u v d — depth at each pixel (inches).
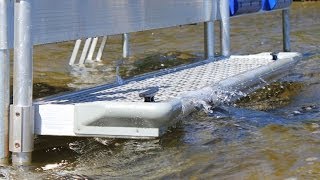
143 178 226.7
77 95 278.1
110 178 227.9
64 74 478.6
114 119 235.1
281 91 379.6
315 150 248.1
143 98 255.1
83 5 284.8
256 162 235.8
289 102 354.3
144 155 253.4
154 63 542.0
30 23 235.8
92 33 293.4
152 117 231.8
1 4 232.5
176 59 567.5
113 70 501.0
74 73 484.4
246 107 330.0
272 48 631.2
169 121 242.7
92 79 458.6
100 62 543.5
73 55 533.3
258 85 356.5
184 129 279.7
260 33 791.1
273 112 324.5
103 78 463.2
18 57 234.7
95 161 248.5
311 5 1323.8
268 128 287.4
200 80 328.5
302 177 216.8
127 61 551.8
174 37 775.7
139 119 233.5
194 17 415.8
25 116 235.9
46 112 240.4
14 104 236.5
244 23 948.6
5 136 238.1
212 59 422.9
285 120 305.3
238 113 311.9
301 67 472.7
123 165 242.5
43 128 241.0
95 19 295.4
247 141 265.9
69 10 274.8
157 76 347.3
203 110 291.9
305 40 685.9
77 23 281.3
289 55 419.2
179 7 395.5
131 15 332.8
